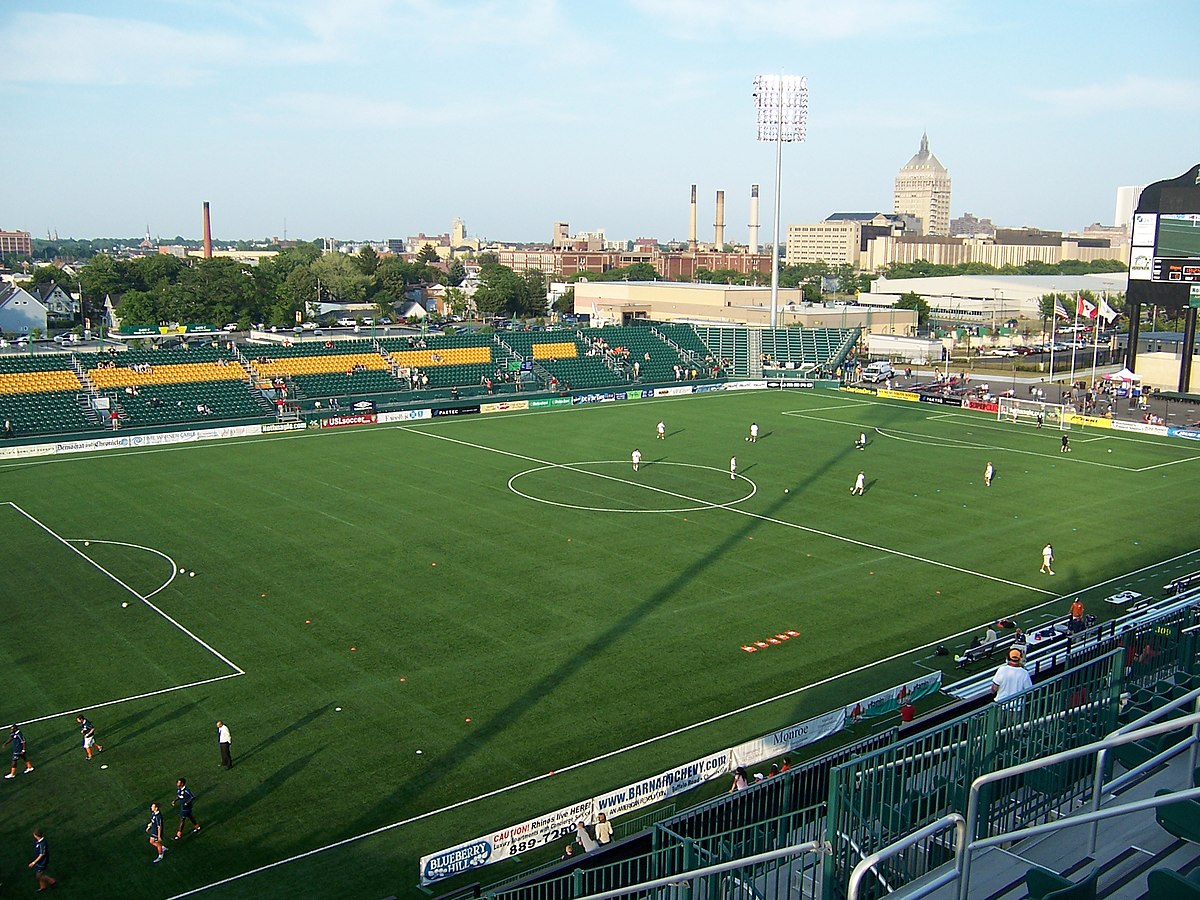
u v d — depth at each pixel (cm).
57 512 7831
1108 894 1545
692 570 6619
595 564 6712
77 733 4366
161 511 7869
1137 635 3047
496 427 11775
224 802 3844
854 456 10331
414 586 6231
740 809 3030
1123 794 1845
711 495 8612
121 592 6072
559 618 5747
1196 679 2705
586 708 4650
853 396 14488
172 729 4412
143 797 3866
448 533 7356
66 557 6719
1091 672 2503
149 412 11319
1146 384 14212
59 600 5934
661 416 12700
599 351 15538
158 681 4881
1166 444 11162
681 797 3903
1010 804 2184
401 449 10412
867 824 2147
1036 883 1506
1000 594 6247
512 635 5494
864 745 3231
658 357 15875
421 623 5644
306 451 10244
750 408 13400
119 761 4131
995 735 2245
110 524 7506
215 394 12050
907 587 6353
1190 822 1573
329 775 4050
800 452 10506
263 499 8269
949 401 13688
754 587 6309
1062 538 7475
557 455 10212
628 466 9731
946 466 9894
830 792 2028
